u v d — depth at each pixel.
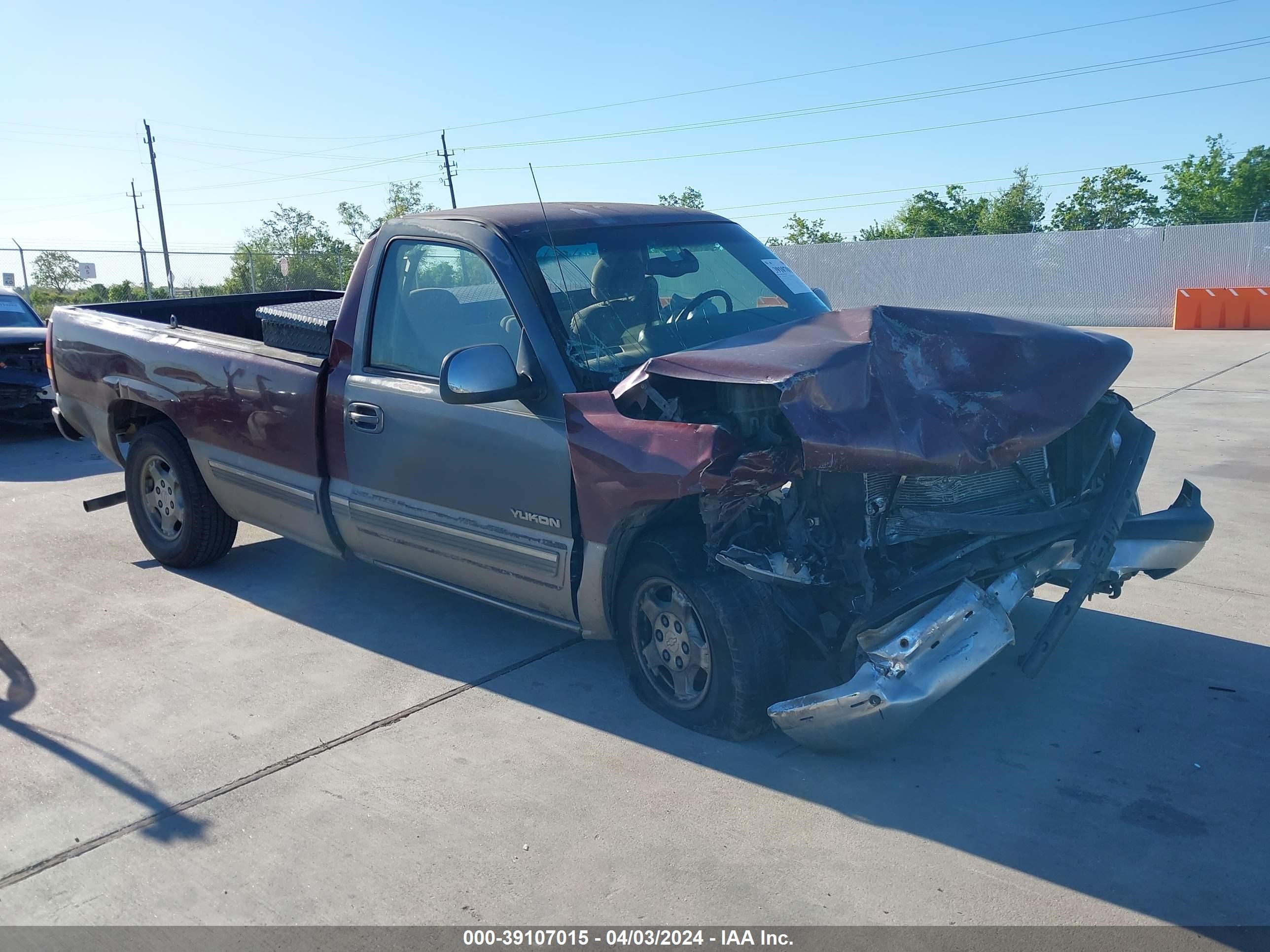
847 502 3.49
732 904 2.89
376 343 4.71
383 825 3.35
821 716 3.38
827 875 3.00
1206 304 23.42
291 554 6.36
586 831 3.27
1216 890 2.88
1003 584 3.49
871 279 32.25
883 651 3.29
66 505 7.91
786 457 3.39
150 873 3.13
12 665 4.73
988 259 30.16
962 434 3.33
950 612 3.32
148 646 4.93
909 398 3.35
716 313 4.52
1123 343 3.98
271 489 5.20
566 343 4.00
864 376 3.31
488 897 2.96
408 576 4.87
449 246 4.45
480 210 4.65
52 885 3.09
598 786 3.54
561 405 3.92
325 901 2.97
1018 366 3.63
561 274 4.21
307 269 35.53
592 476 3.70
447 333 4.44
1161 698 4.07
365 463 4.70
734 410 3.57
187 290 35.44
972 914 2.81
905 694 3.23
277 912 2.93
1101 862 3.02
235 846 3.26
